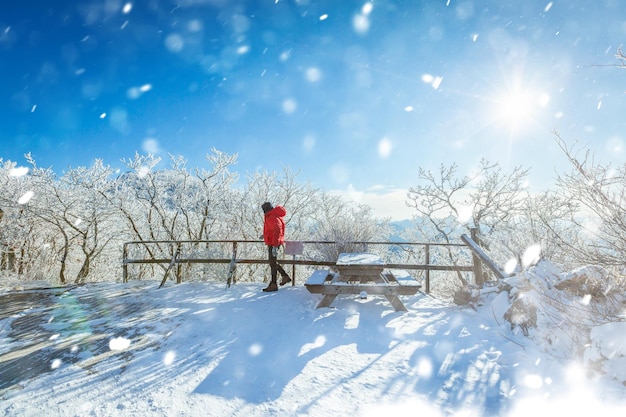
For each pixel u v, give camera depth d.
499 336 4.20
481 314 5.04
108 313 5.53
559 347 3.68
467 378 3.20
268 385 3.11
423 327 4.63
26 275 15.45
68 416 2.67
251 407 2.76
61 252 20.20
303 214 18.95
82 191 16.52
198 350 3.94
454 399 2.85
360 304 5.85
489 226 14.15
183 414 2.67
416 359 3.63
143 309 5.76
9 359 3.73
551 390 2.93
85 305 6.06
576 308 3.89
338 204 19.02
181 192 16.91
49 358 3.76
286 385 3.11
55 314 5.50
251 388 3.06
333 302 6.00
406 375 3.28
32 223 17.70
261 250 16.94
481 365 3.46
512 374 3.25
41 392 3.03
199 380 3.22
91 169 16.55
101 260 20.41
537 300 4.29
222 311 5.55
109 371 3.43
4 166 17.03
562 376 3.14
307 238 16.34
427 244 7.28
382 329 4.57
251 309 5.62
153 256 16.44
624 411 2.57
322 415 2.63
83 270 17.05
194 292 6.99
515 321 4.29
